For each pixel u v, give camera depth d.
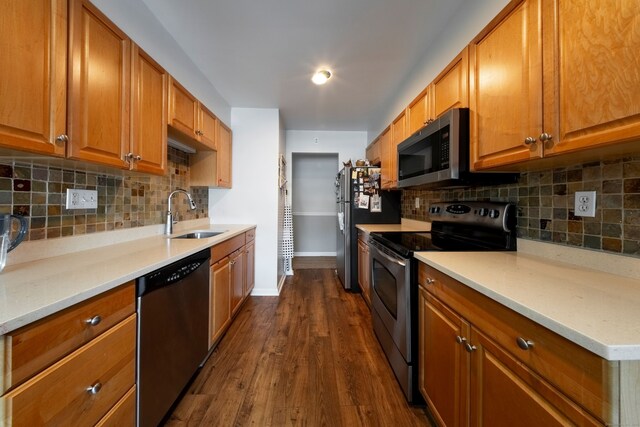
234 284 2.35
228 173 3.05
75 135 1.05
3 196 1.07
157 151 1.62
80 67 1.08
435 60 1.91
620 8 0.70
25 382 0.65
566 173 1.16
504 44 1.13
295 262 4.88
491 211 1.52
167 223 2.16
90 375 0.84
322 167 5.49
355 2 1.57
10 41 0.83
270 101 3.03
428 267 1.31
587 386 0.54
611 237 0.99
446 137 1.45
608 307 0.67
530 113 1.00
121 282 0.95
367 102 3.09
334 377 1.67
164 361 1.24
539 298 0.74
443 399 1.15
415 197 2.83
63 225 1.33
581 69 0.81
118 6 1.34
